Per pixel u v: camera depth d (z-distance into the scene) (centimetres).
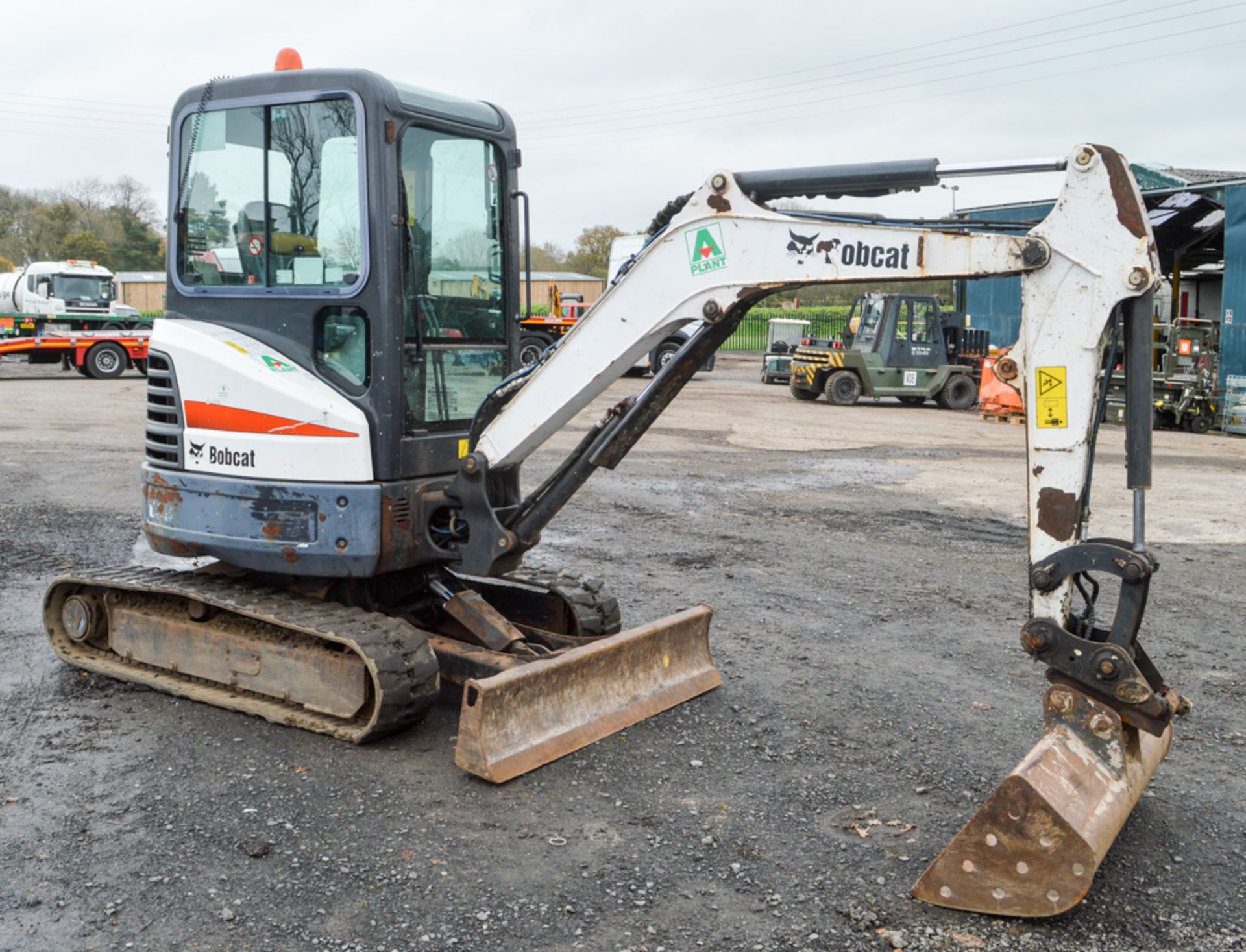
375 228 475
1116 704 359
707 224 428
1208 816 424
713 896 355
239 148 511
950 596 757
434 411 517
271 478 491
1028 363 364
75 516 946
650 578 788
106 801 416
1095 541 372
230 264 523
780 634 657
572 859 378
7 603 691
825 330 4634
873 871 374
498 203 550
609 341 455
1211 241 2319
